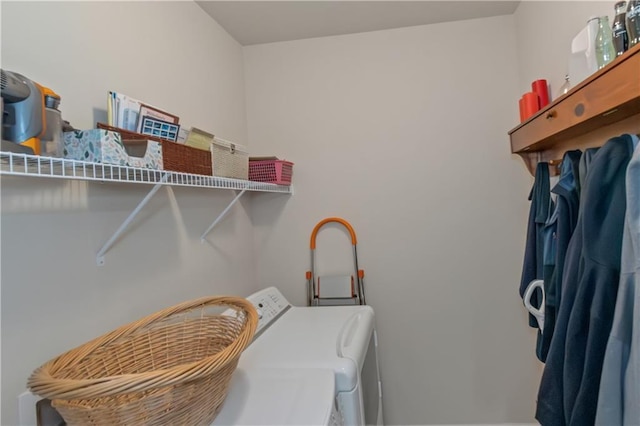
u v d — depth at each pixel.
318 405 0.81
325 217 1.95
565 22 1.32
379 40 1.89
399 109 1.88
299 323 1.42
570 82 1.12
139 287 1.11
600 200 0.87
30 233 0.79
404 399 1.88
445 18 1.79
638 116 0.92
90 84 0.98
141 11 1.20
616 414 0.77
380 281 1.90
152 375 0.57
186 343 0.96
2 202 0.73
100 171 0.82
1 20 0.75
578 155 1.14
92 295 0.94
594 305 0.85
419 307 1.86
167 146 0.99
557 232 1.18
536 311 1.38
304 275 1.97
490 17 1.79
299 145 1.97
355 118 1.92
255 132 2.00
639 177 0.74
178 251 1.32
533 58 1.59
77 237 0.90
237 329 0.96
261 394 0.86
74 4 0.94
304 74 1.97
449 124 1.83
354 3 1.63
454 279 1.83
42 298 0.81
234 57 1.91
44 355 0.80
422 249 1.86
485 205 1.80
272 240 1.99
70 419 0.62
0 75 0.63
